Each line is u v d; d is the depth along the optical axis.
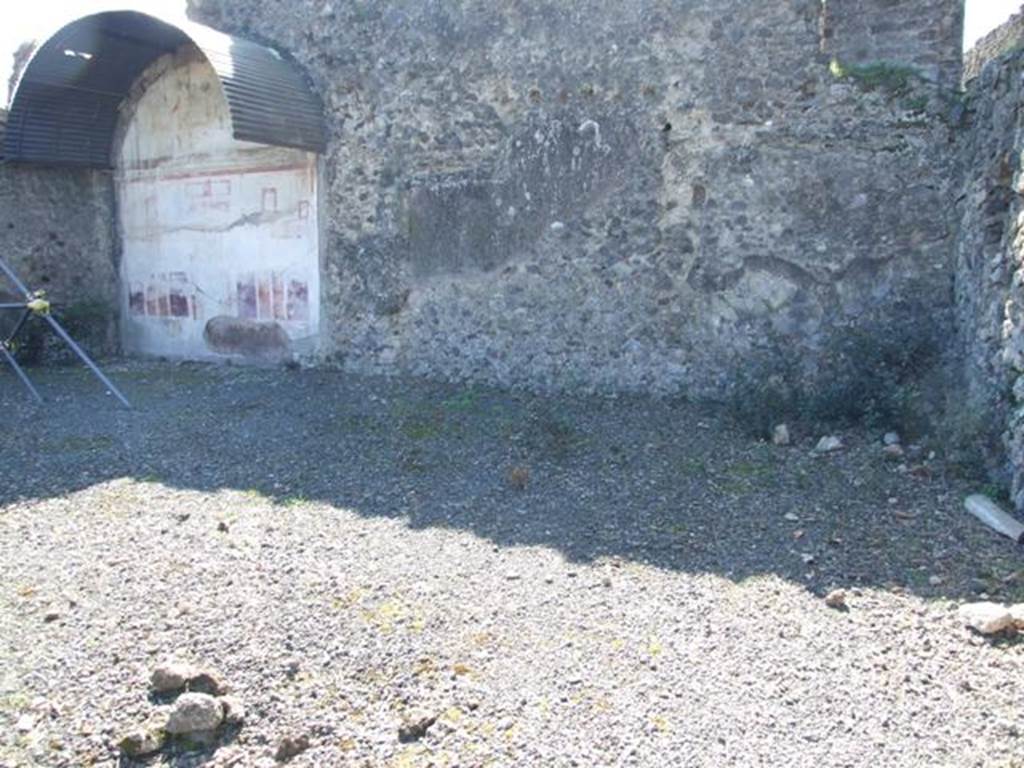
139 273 8.89
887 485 4.59
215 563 3.82
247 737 2.60
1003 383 4.45
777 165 6.02
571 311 6.72
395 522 4.39
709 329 6.31
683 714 2.67
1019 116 4.55
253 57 7.08
